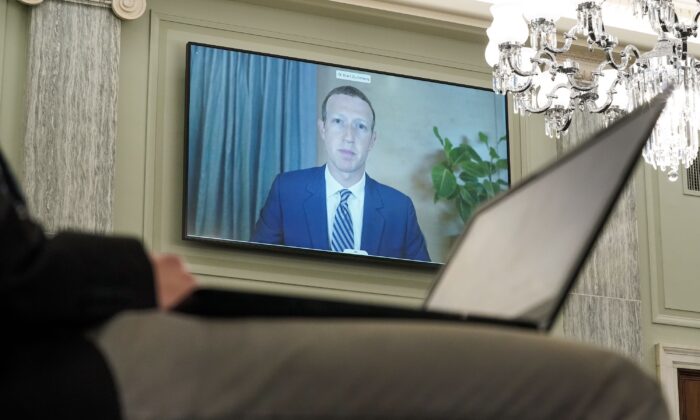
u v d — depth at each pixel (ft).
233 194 20.03
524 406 2.36
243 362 2.34
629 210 23.30
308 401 2.32
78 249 2.46
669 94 3.20
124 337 2.38
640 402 2.39
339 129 21.12
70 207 18.86
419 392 2.34
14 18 19.57
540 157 22.99
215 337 2.37
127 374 2.34
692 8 23.94
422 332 2.39
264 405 2.32
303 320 2.49
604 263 22.84
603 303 22.57
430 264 21.16
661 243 23.72
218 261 19.88
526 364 2.38
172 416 2.31
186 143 19.95
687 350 23.08
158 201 19.81
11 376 2.33
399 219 21.16
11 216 2.36
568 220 3.41
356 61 21.93
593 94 16.67
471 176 21.95
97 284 2.45
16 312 2.32
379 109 21.57
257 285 20.01
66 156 19.04
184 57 20.67
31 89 19.17
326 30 21.88
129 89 20.15
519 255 3.64
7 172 2.55
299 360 2.34
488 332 2.43
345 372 2.33
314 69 21.22
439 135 21.91
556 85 16.83
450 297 4.03
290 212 20.35
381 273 21.09
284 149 20.62
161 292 2.76
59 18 19.61
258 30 21.34
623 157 3.21
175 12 20.86
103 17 19.89
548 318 3.34
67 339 2.39
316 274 20.56
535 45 16.20
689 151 16.20
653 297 23.27
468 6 22.27
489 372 2.37
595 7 16.14
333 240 20.56
